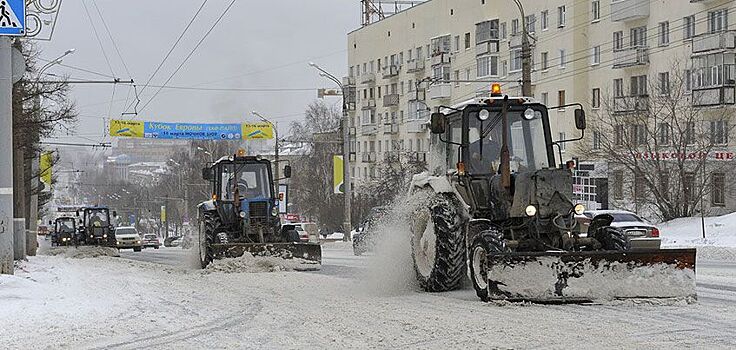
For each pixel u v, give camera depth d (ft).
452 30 213.87
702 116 146.20
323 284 51.85
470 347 26.76
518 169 42.63
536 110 43.83
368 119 259.19
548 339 27.68
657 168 134.31
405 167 203.10
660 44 157.69
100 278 59.52
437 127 42.96
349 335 29.96
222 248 67.05
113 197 374.43
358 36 265.75
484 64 197.57
